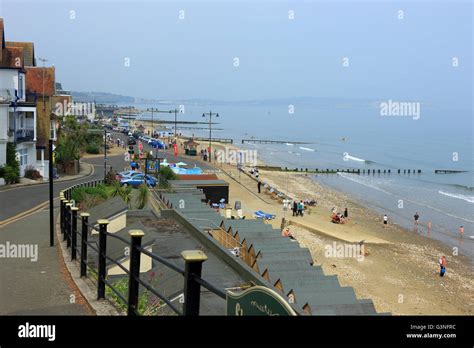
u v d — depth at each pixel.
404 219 50.69
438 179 82.69
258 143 140.38
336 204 56.97
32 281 9.95
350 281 30.06
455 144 143.62
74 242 11.63
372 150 127.06
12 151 36.62
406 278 31.17
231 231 20.52
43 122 43.44
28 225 18.58
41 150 41.91
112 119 176.88
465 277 31.97
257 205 48.94
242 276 11.37
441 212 55.22
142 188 24.03
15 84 38.66
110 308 7.79
